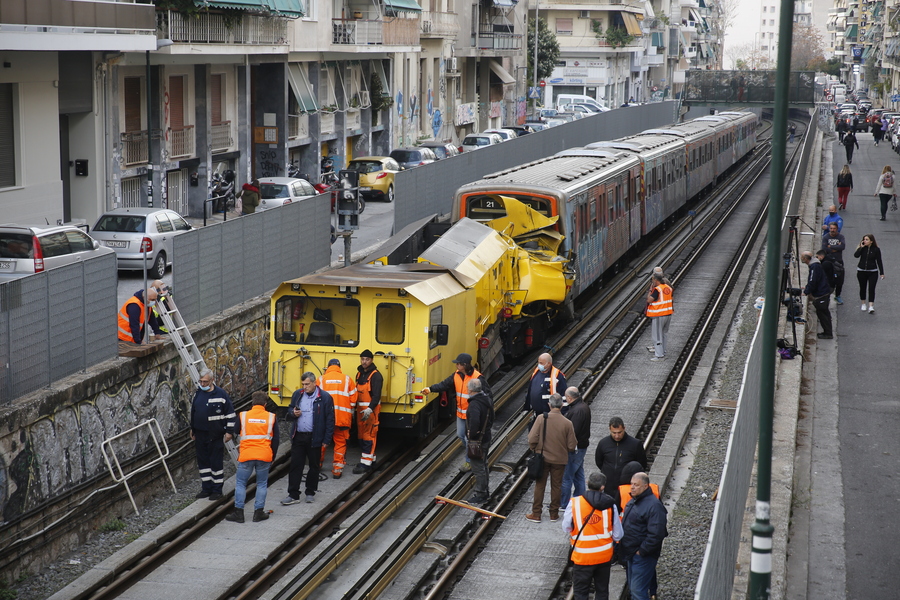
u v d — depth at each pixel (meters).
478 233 19.47
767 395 8.43
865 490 13.44
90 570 12.09
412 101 54.97
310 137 43.31
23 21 23.05
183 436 15.91
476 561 12.51
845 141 54.28
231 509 14.25
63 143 28.94
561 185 23.75
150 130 29.48
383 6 45.78
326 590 11.71
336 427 14.90
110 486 13.83
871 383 18.03
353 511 14.28
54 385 13.13
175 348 15.76
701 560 12.39
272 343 15.59
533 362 21.39
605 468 12.17
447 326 15.69
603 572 10.58
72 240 20.09
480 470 14.10
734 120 60.78
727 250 36.44
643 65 117.38
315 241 22.78
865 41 159.75
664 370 21.17
